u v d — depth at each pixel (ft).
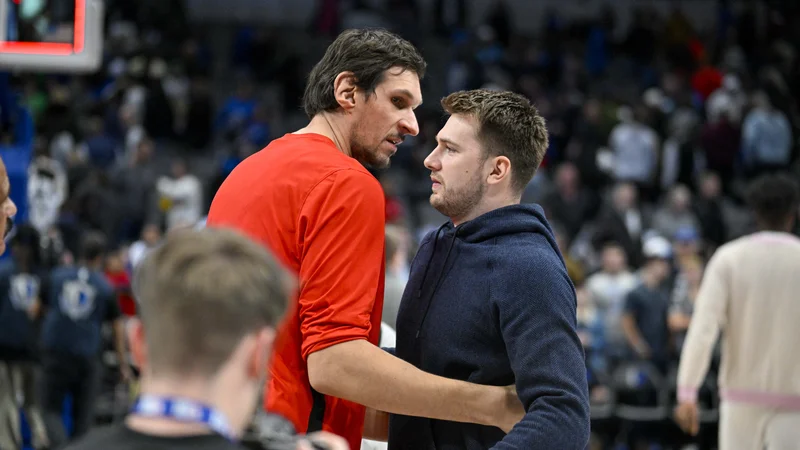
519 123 19.30
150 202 91.45
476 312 18.52
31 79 99.50
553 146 114.32
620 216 85.76
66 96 104.06
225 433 10.84
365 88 19.48
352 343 17.69
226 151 111.14
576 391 17.57
